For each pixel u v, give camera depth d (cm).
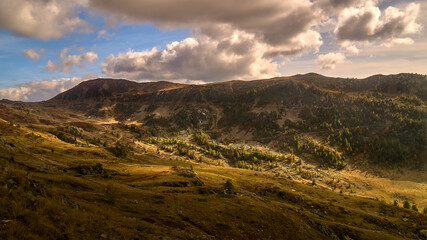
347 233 7056
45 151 11994
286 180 17300
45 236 1752
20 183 2367
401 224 9438
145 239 2448
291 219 5738
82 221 2291
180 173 10094
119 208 3669
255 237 4244
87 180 5309
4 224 1634
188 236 3119
